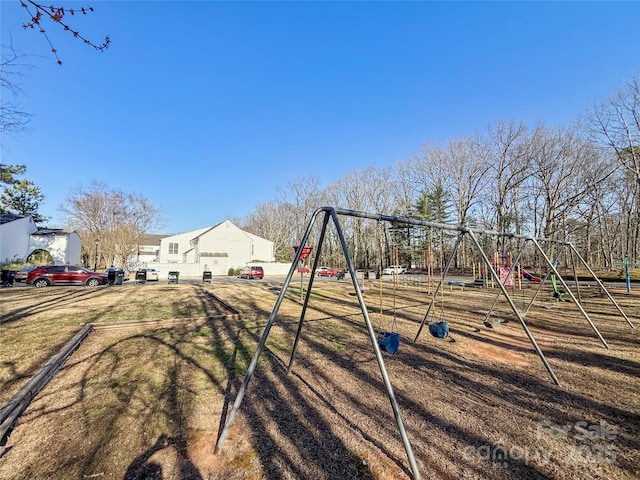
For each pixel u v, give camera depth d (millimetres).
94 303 9086
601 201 23938
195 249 35594
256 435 2428
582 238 27219
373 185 37844
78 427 2500
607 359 4281
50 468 2012
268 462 2105
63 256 26016
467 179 29094
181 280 23828
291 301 10570
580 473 1992
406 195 34281
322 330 6109
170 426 2537
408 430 2506
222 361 4148
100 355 4340
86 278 16250
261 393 3191
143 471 1998
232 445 2293
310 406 2918
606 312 7965
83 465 2045
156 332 5723
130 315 7109
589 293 12172
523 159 24688
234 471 2010
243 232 34750
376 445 2309
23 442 2293
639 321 6816
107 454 2162
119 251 30016
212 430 2490
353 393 3207
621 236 25938
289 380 3549
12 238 22812
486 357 4414
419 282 18203
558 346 4945
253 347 4816
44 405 2863
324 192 42219
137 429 2482
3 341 4758
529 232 27625
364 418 2697
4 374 3441
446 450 2238
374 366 4039
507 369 3922
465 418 2697
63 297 10523
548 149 23734
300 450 2238
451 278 22547
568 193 23906
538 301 10164
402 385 3422
